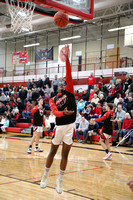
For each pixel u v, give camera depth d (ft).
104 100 46.52
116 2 60.64
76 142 40.45
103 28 83.20
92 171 19.98
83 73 69.31
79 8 26.63
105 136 25.35
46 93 57.31
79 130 40.04
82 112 44.91
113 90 47.60
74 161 24.21
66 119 12.82
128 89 48.62
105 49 82.48
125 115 35.78
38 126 28.89
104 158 25.58
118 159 25.84
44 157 26.04
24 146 34.68
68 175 18.43
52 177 17.53
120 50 79.10
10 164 22.06
